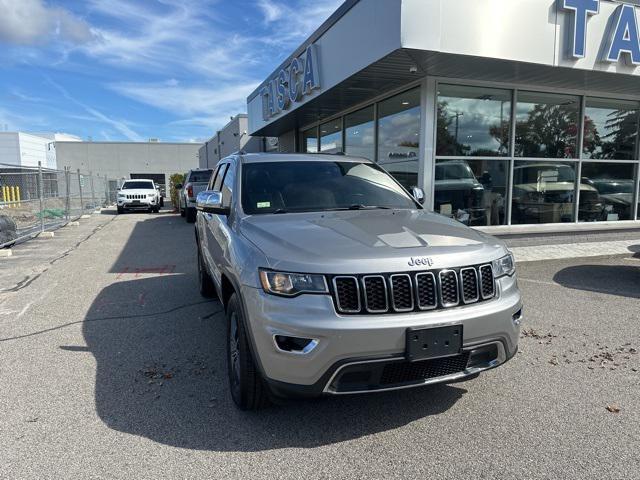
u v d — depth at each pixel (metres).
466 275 3.02
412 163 9.48
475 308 2.98
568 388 3.74
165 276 8.03
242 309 3.08
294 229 3.38
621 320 5.42
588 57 8.17
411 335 2.76
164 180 58.38
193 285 7.32
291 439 3.04
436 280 2.90
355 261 2.83
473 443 2.99
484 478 2.64
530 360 4.30
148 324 5.39
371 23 7.73
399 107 9.88
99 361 4.32
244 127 23.58
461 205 9.36
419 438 3.05
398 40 6.96
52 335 5.04
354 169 4.90
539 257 8.94
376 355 2.75
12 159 52.84
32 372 4.08
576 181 10.54
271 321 2.81
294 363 2.77
